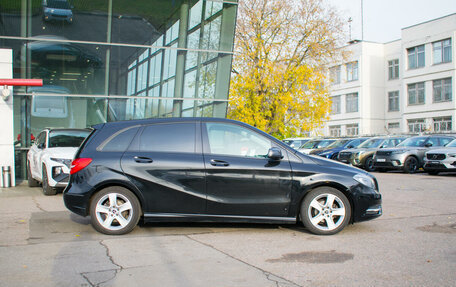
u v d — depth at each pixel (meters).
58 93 16.17
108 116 16.80
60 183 10.13
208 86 17.91
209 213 6.23
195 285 4.02
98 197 6.18
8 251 5.26
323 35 32.06
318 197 6.25
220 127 6.48
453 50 38.72
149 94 17.20
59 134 11.67
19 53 15.84
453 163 16.45
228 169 6.21
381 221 7.27
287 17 31.45
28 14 15.84
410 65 43.12
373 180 6.48
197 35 17.61
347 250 5.33
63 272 4.41
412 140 19.73
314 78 30.70
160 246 5.52
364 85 48.19
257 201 6.22
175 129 6.45
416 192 11.26
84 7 16.42
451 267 4.58
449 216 7.65
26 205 9.08
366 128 48.28
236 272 4.41
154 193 6.18
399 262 4.78
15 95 15.62
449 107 39.19
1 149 12.81
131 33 16.92
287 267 4.60
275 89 30.48
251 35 30.67
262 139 6.45
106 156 6.24
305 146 25.70
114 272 4.41
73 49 16.34
